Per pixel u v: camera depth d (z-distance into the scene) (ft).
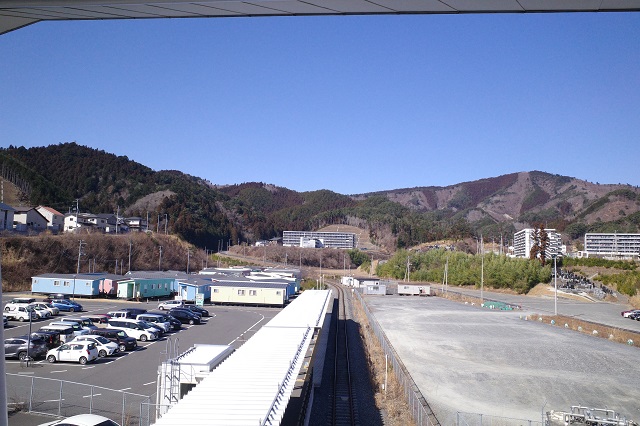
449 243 593.42
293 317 87.86
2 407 23.48
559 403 75.61
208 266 360.07
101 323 131.23
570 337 137.80
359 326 155.43
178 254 335.47
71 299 187.42
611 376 93.56
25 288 213.87
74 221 328.08
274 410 36.55
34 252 235.40
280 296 194.90
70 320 117.91
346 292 295.07
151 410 61.87
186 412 34.83
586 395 80.53
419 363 99.50
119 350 99.19
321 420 63.72
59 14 23.65
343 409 68.23
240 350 56.70
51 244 245.65
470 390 80.89
